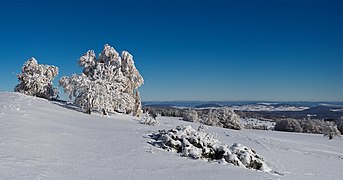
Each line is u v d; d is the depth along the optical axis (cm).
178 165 935
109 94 2486
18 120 1245
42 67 3028
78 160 822
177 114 6794
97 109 2472
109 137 1248
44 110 1839
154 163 917
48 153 835
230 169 963
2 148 793
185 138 1200
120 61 2945
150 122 2291
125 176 742
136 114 3034
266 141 2308
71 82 2381
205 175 851
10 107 1639
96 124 1719
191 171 881
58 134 1121
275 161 1324
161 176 788
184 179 787
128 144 1145
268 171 1091
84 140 1106
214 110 4644
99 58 2992
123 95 2722
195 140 1180
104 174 732
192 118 4519
